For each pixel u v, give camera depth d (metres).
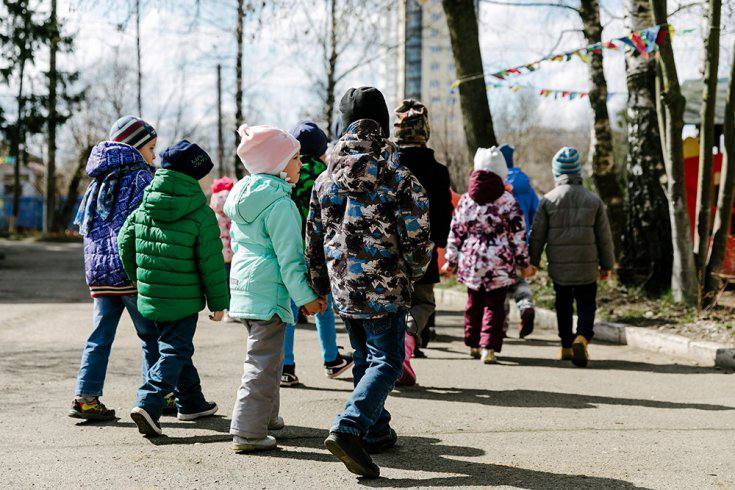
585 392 5.80
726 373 6.57
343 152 3.93
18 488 3.57
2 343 7.66
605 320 8.50
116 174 4.88
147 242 4.47
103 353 4.82
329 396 5.59
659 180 9.48
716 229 8.52
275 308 4.16
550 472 3.87
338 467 3.94
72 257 22.38
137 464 3.95
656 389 5.93
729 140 8.38
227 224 9.11
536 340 8.41
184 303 4.45
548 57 8.10
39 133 32.88
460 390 5.86
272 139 4.23
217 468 3.90
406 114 5.78
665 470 3.92
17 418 4.82
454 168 27.00
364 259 3.86
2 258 19.88
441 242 5.79
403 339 3.96
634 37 7.68
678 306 8.63
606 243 7.07
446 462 4.03
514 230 6.86
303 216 6.07
